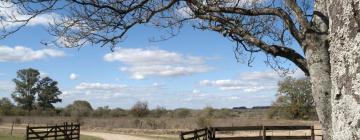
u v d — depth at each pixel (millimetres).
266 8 6523
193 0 7406
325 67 5453
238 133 43562
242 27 8094
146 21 7973
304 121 59594
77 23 8039
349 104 2094
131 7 7711
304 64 6859
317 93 5512
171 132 51656
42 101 127062
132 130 57312
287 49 6957
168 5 7777
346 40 2115
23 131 51875
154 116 87312
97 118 83125
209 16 7734
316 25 5605
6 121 83438
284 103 69000
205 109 65188
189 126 56750
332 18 2217
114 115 92250
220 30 7828
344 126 2123
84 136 46156
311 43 5566
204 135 20328
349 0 2096
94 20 7988
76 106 97500
